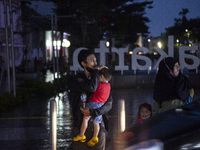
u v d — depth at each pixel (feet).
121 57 60.54
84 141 13.47
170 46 57.82
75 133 13.71
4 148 20.22
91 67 13.50
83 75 13.39
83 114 13.43
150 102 40.60
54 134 14.65
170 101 15.92
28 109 36.65
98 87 13.14
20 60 113.80
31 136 23.34
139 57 60.23
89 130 13.46
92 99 13.17
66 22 111.24
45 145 20.86
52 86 52.31
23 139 22.43
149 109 17.07
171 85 15.84
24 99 41.78
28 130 25.40
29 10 72.33
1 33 40.60
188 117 9.20
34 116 32.04
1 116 32.32
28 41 98.37
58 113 33.30
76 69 58.44
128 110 34.63
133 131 9.71
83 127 13.28
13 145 20.89
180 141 8.34
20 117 31.53
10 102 37.14
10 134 24.06
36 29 134.82
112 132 23.70
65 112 33.78
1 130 25.52
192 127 8.61
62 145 20.79
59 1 107.96
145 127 9.59
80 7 90.58
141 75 59.00
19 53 112.98
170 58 15.98
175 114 9.66
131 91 53.72
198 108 9.61
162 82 16.14
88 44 85.25
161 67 16.06
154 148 8.54
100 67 13.33
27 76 81.15
